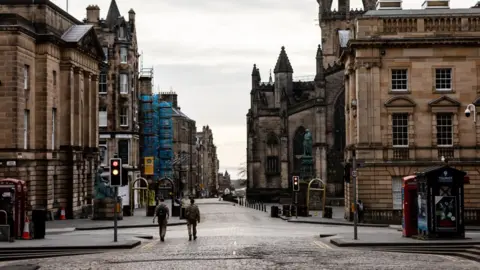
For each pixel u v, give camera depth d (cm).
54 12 7338
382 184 6406
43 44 6912
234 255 3294
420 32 6456
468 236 4194
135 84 10862
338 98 12006
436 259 3127
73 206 7425
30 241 4062
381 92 6469
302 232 5156
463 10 6800
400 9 6881
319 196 9431
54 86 7200
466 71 6456
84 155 7900
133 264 2986
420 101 6456
